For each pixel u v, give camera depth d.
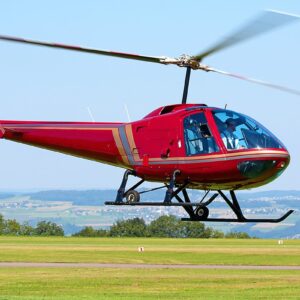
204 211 83.31
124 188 85.69
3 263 172.62
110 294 104.44
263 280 129.62
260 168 81.19
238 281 127.12
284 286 118.19
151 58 80.06
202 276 138.12
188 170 82.88
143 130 85.94
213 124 82.25
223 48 77.50
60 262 180.12
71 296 100.50
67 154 91.75
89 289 112.00
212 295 103.44
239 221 82.25
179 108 85.19
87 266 165.88
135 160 86.00
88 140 89.44
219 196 84.88
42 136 92.00
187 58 81.44
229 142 81.50
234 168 81.19
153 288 114.00
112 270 152.62
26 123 92.81
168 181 85.12
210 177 82.44
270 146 81.50
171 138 83.88
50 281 124.12
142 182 86.75
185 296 101.81
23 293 105.31
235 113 83.38
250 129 82.19
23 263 173.50
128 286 116.88
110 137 88.00
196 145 82.56
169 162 83.75
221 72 80.44
